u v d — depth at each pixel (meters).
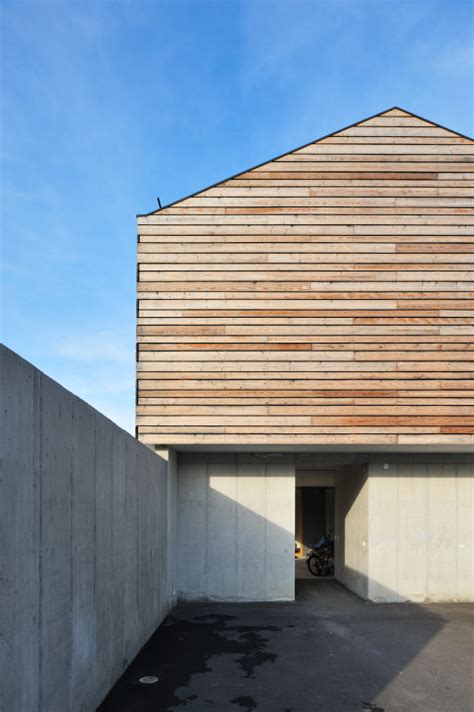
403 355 10.12
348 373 10.09
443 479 12.27
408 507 12.17
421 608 11.31
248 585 11.84
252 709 5.82
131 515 7.30
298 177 10.48
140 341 10.13
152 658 7.51
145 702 5.91
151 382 10.07
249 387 10.05
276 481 12.06
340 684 6.65
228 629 9.30
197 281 10.26
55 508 4.42
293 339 10.14
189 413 10.01
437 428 10.01
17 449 3.66
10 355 3.54
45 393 4.21
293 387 10.05
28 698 3.80
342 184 10.48
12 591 3.55
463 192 10.45
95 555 5.59
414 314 10.20
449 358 10.12
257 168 10.52
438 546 12.12
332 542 16.67
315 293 10.23
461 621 10.10
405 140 10.59
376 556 12.02
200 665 7.26
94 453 5.59
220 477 12.05
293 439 9.97
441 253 10.32
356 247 10.32
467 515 12.22
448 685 6.66
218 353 10.12
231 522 11.97
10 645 3.51
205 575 11.84
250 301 10.21
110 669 6.21
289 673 7.00
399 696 6.30
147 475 8.43
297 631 9.20
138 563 7.73
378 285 10.24
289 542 11.95
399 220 10.39
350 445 10.28
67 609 4.69
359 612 10.84
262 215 10.40
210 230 10.37
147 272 10.29
